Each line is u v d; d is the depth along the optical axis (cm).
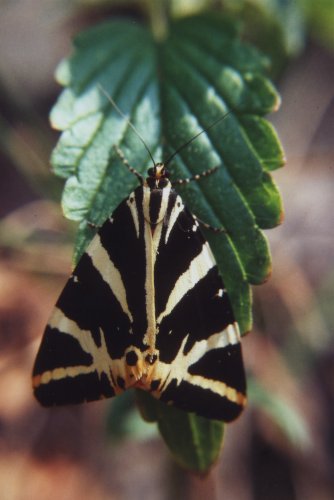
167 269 17
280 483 24
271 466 24
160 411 18
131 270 17
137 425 21
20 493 25
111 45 19
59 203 22
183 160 18
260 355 25
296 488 24
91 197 17
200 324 17
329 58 29
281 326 25
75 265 17
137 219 17
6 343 26
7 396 25
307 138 27
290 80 27
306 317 25
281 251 27
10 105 29
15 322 26
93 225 17
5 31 33
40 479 25
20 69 32
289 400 24
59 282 24
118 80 18
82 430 25
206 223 17
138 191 17
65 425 25
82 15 33
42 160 24
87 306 17
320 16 21
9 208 30
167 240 17
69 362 17
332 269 26
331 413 25
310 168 29
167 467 22
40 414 26
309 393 25
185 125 18
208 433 18
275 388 24
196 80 18
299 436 21
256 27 21
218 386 17
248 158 18
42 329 26
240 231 17
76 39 18
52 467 25
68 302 17
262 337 25
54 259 24
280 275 26
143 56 19
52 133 27
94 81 18
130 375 17
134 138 18
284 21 21
